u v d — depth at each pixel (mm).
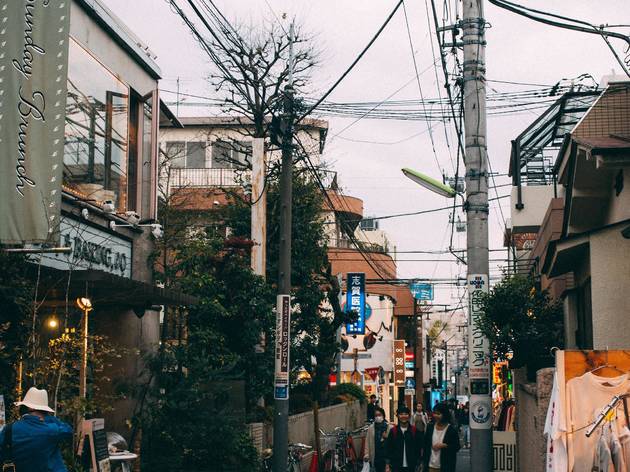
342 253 42938
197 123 40719
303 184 24906
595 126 15789
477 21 13078
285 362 16188
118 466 12539
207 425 15836
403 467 15352
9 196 10906
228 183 37312
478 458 12984
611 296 13906
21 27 11203
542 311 15609
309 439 22828
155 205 17234
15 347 11047
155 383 16578
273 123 16531
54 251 11188
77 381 13320
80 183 14469
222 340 18172
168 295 14625
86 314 11719
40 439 7344
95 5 14977
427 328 84688
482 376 13055
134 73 17078
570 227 17359
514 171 30062
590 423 8641
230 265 19547
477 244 13055
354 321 25906
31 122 11109
